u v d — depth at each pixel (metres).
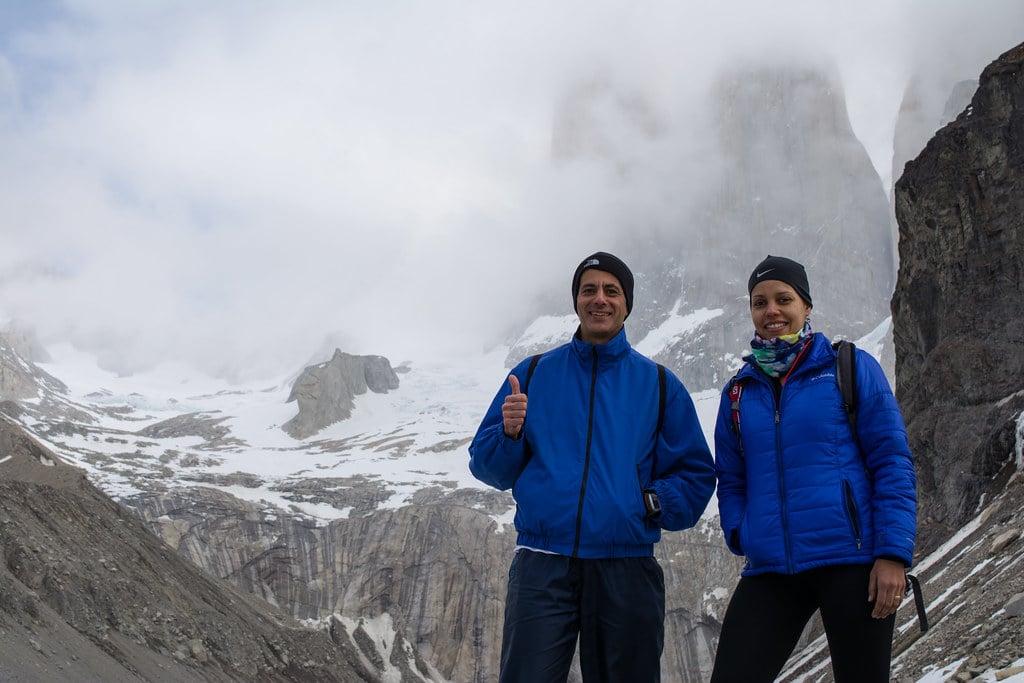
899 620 26.50
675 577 131.25
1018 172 43.31
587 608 7.55
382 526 135.38
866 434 7.17
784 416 7.38
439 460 184.25
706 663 124.75
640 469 7.77
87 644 28.03
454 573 131.62
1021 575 15.45
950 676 12.10
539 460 7.88
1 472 54.06
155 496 134.50
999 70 45.22
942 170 46.62
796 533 7.11
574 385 8.05
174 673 35.69
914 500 6.95
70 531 42.84
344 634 109.88
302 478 157.50
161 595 45.12
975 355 41.84
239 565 128.88
